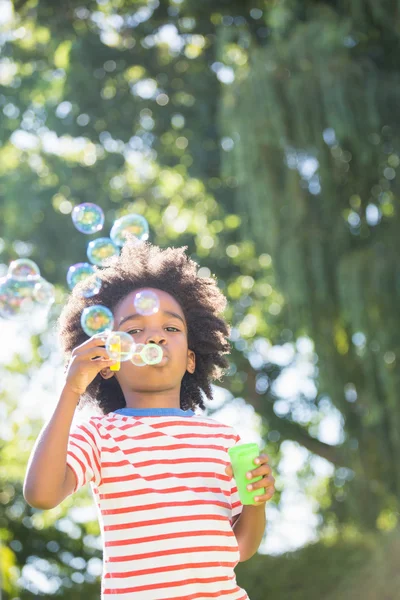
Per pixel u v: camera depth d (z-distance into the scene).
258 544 2.38
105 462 2.25
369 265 7.63
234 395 11.77
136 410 2.38
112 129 10.62
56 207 10.77
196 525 2.21
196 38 10.91
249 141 7.85
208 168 10.55
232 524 2.38
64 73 10.55
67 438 2.14
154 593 2.14
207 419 2.43
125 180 11.39
